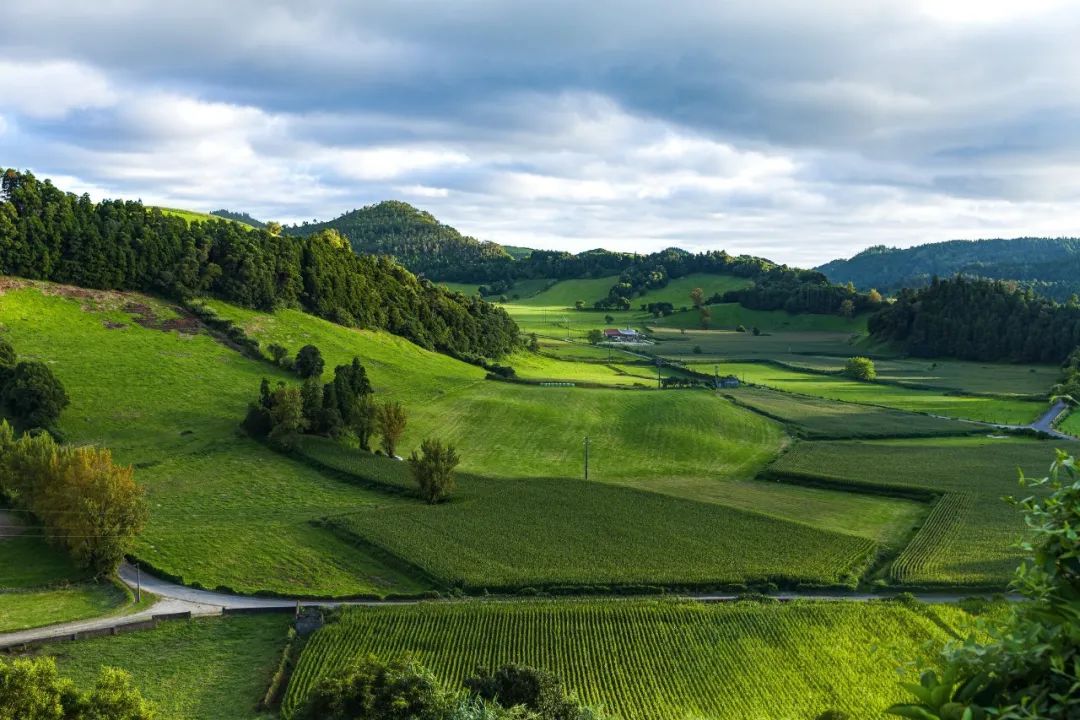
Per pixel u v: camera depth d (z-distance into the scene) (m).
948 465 113.12
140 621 62.84
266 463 107.50
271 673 56.47
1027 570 8.17
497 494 97.56
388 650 58.62
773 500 100.00
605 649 58.75
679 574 73.25
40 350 123.75
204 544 79.50
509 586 70.88
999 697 7.36
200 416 117.94
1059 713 6.90
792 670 55.84
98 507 71.12
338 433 118.81
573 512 91.25
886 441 130.38
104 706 40.28
